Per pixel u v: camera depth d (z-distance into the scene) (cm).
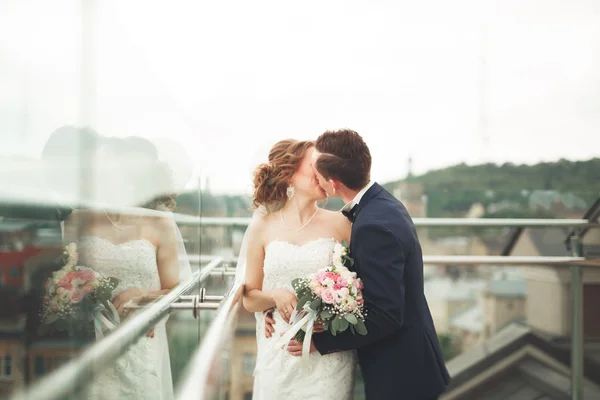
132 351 103
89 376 71
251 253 241
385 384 208
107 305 85
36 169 55
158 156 132
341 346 209
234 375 277
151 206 124
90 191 74
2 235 49
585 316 353
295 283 212
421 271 215
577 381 346
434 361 210
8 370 49
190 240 186
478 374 385
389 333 203
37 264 56
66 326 64
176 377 150
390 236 202
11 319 50
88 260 73
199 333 198
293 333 206
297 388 221
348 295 199
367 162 219
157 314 128
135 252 109
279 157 237
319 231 236
